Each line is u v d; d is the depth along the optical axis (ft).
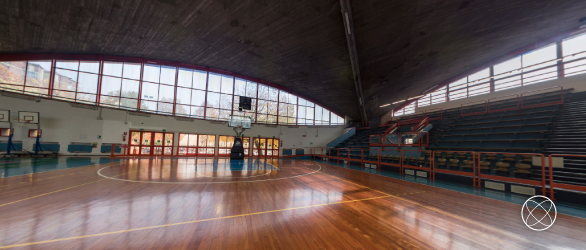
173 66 52.80
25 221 9.97
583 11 28.12
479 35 30.73
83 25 33.45
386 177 26.13
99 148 43.98
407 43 29.40
